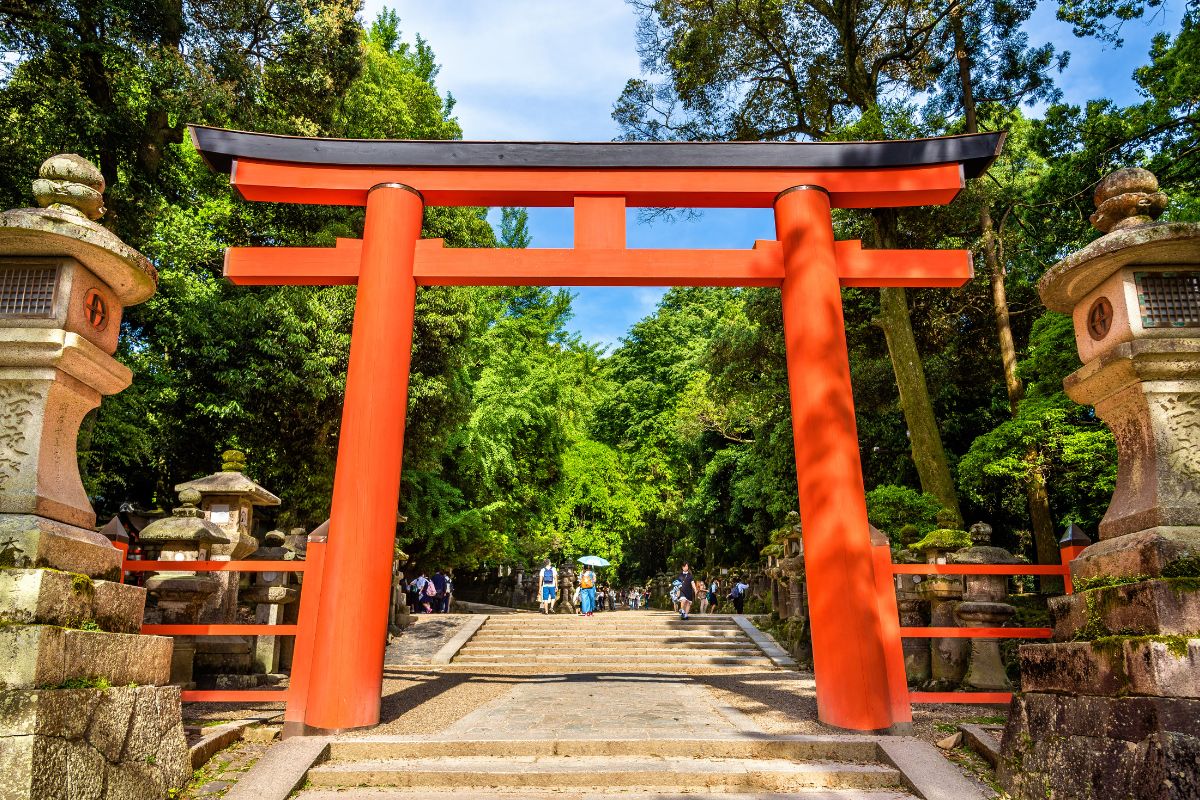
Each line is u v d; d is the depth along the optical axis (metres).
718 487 28.98
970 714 6.36
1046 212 15.30
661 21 17.14
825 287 6.45
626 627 14.95
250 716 6.08
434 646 12.84
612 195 6.89
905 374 14.72
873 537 5.99
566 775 4.54
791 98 18.08
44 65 11.17
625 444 37.50
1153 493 4.02
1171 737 3.33
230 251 6.60
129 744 3.82
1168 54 12.63
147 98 12.25
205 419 15.20
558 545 33.31
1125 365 4.14
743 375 18.62
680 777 4.53
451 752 4.98
